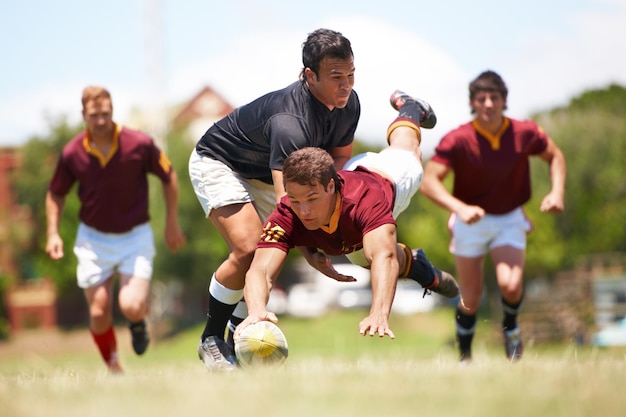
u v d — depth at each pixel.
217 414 11.87
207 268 132.00
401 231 141.62
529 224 30.02
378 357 27.08
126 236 30.20
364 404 12.42
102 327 30.11
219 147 21.55
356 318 139.75
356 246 18.50
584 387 13.66
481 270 29.61
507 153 29.31
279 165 19.44
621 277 85.06
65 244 132.50
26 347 112.94
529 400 12.62
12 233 142.12
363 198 17.77
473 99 29.25
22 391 15.02
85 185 29.98
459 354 29.58
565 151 126.69
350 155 21.45
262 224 22.00
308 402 12.59
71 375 20.28
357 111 20.83
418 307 148.88
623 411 12.08
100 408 12.59
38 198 142.75
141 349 30.66
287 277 178.88
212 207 21.41
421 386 14.07
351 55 19.41
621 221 122.25
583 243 120.75
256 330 17.75
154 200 115.94
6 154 148.88
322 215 17.61
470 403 12.43
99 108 29.39
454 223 29.91
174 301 140.62
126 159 29.86
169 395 13.57
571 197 122.75
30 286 145.50
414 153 21.58
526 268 110.00
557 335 76.81
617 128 128.88
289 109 19.84
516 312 29.48
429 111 23.02
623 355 21.41
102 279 30.17
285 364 19.73
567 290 86.75
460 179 29.78
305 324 137.38
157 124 126.12
